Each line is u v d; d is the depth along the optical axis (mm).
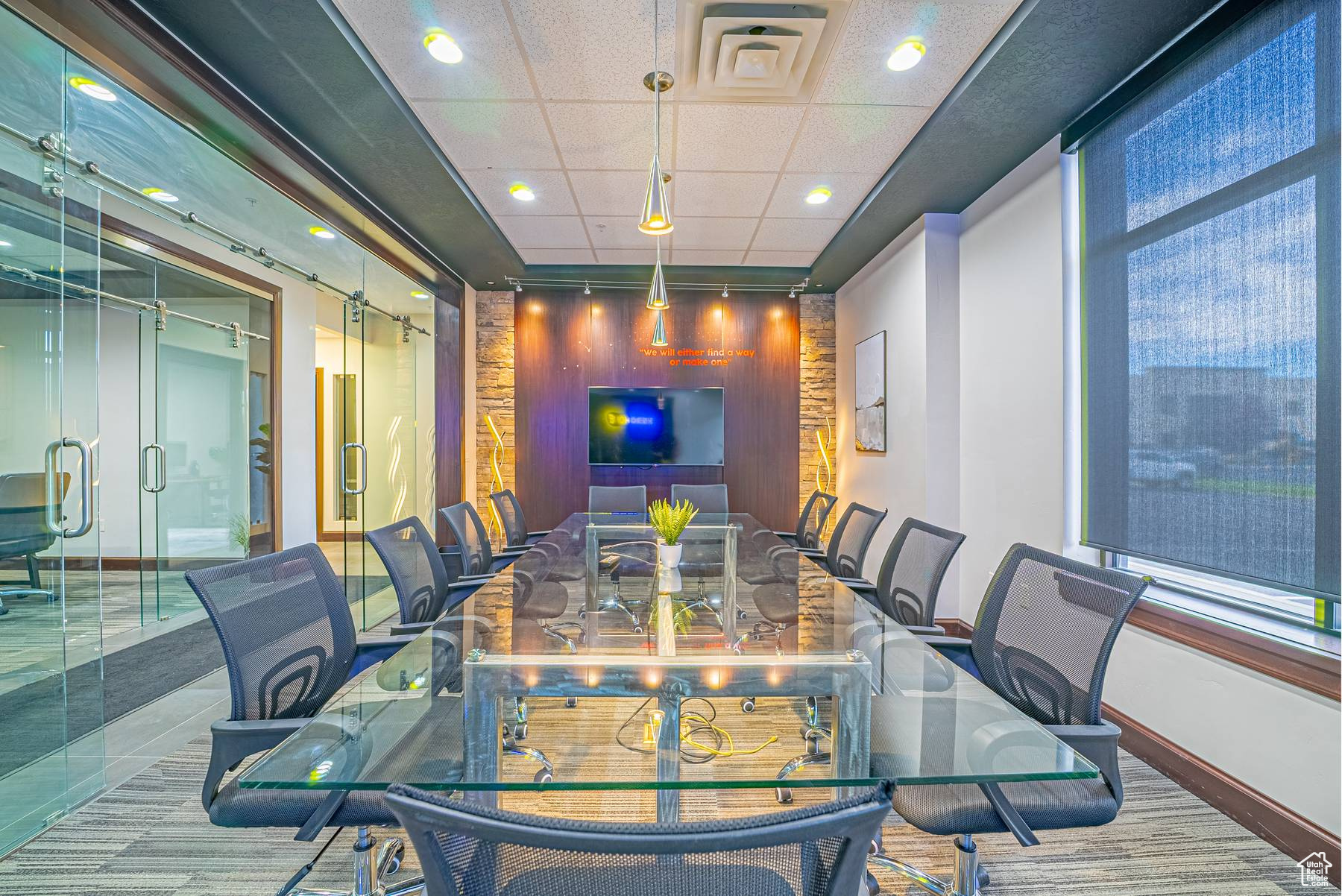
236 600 1428
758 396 6164
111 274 4551
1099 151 2752
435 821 571
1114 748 1320
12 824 1975
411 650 1816
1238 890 1707
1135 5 2107
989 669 1744
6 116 2156
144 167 2826
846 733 1329
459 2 2152
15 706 2098
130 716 2758
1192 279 2246
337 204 3486
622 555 3107
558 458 6098
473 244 4656
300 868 1784
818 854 656
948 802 1324
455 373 5695
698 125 3029
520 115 2920
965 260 3955
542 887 643
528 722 2436
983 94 2650
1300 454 1855
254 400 5152
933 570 2170
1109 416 2658
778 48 2395
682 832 552
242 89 2564
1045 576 1648
